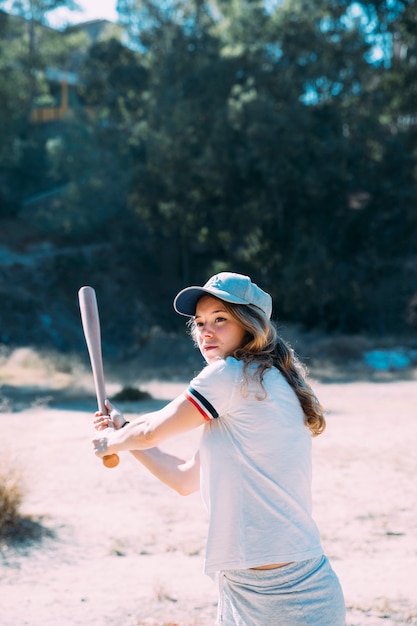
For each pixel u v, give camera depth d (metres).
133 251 46.69
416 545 6.11
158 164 41.56
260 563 2.36
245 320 2.51
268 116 38.62
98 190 46.22
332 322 38.59
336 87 42.91
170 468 2.78
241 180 40.72
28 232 47.97
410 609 4.71
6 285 42.66
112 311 44.00
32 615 4.80
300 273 37.38
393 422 13.41
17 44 58.75
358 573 5.46
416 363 30.42
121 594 5.18
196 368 31.25
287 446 2.43
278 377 2.51
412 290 39.66
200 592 5.20
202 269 46.50
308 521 2.44
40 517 7.27
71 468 9.55
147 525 7.03
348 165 40.12
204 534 6.72
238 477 2.41
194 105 41.94
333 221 40.31
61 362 27.20
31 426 13.35
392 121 46.09
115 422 2.79
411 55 44.00
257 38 44.00
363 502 7.54
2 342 40.22
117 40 47.47
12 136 52.50
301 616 2.35
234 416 2.42
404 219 40.06
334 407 16.41
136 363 33.91
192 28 45.69
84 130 46.75
